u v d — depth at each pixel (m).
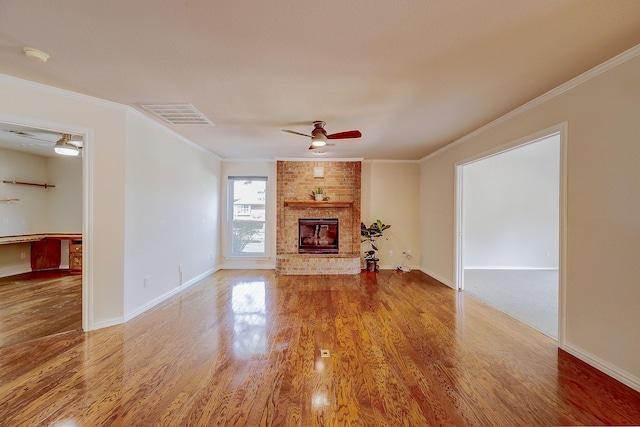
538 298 4.27
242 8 1.62
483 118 3.55
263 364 2.38
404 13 1.68
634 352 2.07
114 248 3.19
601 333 2.31
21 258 5.58
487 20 1.74
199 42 1.97
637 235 2.07
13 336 2.88
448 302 4.07
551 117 2.78
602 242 2.30
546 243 6.71
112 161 3.16
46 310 3.61
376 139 4.61
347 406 1.87
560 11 1.66
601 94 2.30
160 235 4.02
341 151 5.55
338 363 2.40
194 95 2.89
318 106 3.16
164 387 2.06
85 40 1.95
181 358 2.47
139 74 2.45
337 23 1.77
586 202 2.43
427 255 5.94
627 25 1.79
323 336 2.92
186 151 4.75
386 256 6.44
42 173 5.81
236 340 2.82
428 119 3.60
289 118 3.56
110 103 3.10
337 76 2.46
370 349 2.65
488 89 2.72
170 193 4.27
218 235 6.24
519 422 1.74
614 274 2.21
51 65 2.31
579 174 2.49
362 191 6.41
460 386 2.10
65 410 1.81
